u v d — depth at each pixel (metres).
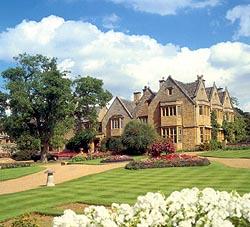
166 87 54.78
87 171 32.53
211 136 55.41
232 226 5.93
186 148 52.12
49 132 53.06
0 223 14.08
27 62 51.00
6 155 69.25
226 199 6.81
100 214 6.39
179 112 53.16
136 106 58.59
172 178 25.33
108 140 57.50
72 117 58.09
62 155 57.34
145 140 48.16
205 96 54.72
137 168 31.77
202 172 27.69
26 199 19.42
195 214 6.57
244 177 23.86
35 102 50.78
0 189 25.27
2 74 51.41
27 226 11.91
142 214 6.55
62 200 18.64
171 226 6.49
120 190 21.09
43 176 30.92
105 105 61.00
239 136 60.12
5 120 51.59
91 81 59.25
